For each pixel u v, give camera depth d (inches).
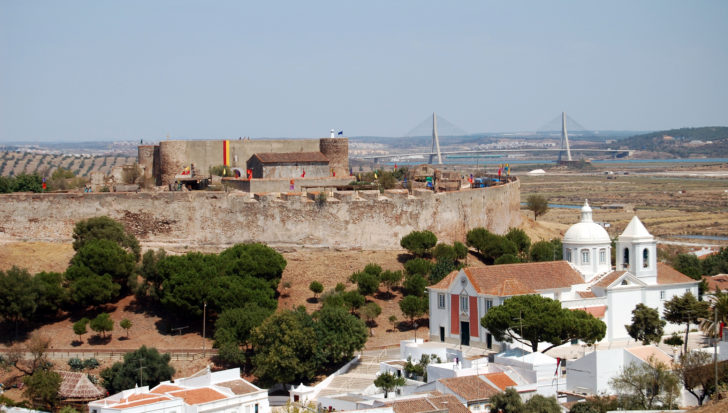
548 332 7362.2
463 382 6427.2
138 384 7667.3
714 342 6697.8
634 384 6097.4
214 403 6791.3
